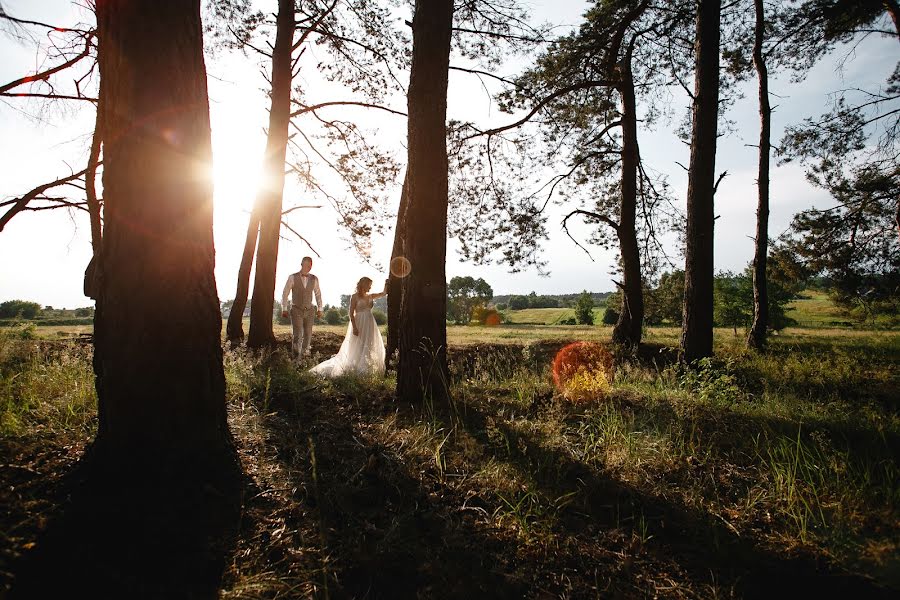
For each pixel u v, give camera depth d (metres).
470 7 9.03
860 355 11.84
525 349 8.27
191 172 3.03
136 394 2.91
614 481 3.37
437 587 2.27
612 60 11.79
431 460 3.64
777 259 17.66
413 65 5.38
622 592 2.28
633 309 13.02
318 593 2.19
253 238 11.92
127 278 2.90
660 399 5.50
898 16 11.52
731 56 14.52
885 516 2.80
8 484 2.74
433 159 5.31
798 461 3.56
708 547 2.66
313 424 4.42
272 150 10.70
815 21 13.42
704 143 9.58
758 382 8.45
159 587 2.14
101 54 3.04
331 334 13.79
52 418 3.88
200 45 3.14
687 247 9.82
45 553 2.25
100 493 2.74
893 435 4.04
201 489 2.90
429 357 5.34
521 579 2.35
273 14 10.78
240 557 2.40
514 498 3.06
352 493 3.08
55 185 6.95
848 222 16.69
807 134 15.48
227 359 7.77
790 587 2.31
